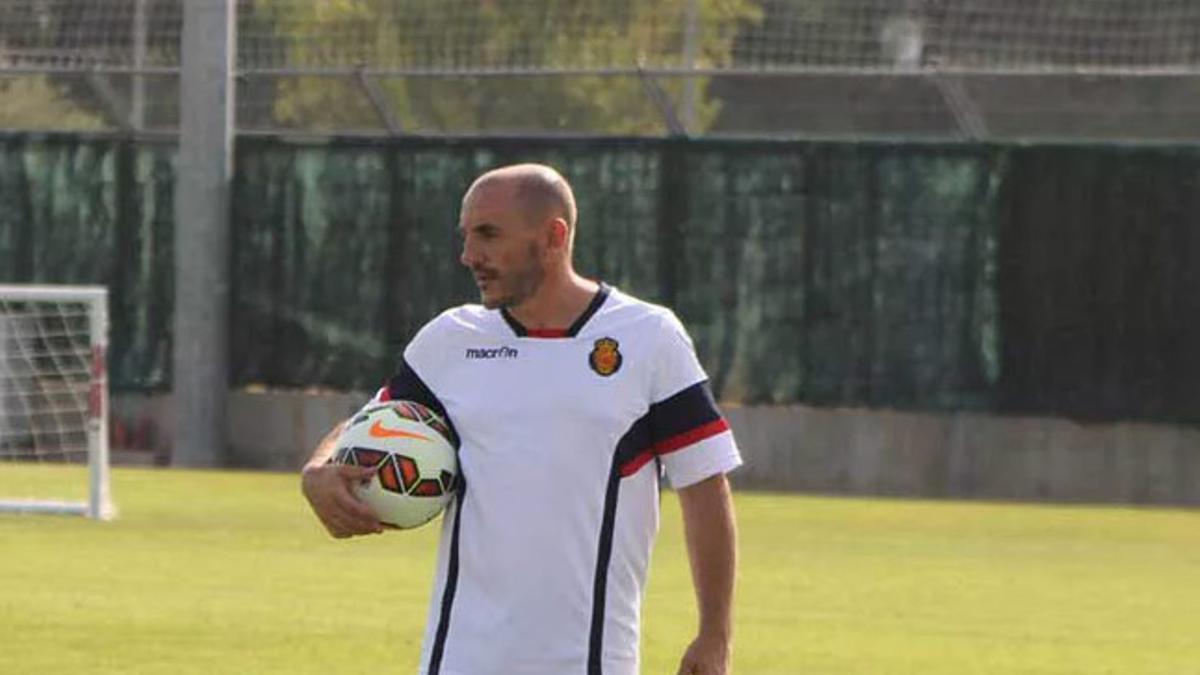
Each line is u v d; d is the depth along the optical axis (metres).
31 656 20.25
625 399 9.73
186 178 41.78
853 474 39.91
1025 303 39.09
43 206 43.31
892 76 40.09
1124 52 39.44
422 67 42.47
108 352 43.00
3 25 44.00
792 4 41.03
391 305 41.81
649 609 23.84
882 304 39.72
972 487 39.44
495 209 9.76
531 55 42.09
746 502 37.34
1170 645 22.45
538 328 9.88
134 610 23.14
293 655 20.52
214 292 41.91
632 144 40.59
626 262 40.72
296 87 43.09
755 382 40.28
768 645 21.89
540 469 9.67
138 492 36.00
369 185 41.84
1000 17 40.03
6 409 42.69
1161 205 38.47
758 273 40.19
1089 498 39.00
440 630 9.79
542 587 9.62
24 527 30.61
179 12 43.66
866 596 25.69
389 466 9.80
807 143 39.84
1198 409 38.44
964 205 39.25
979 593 26.19
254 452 42.38
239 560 27.42
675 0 41.78
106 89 43.81
